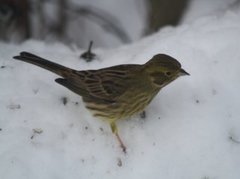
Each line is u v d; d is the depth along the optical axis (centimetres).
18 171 671
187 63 784
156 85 731
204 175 679
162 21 1089
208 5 1159
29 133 714
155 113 739
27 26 1058
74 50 909
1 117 731
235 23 841
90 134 721
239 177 675
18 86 776
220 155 691
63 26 1123
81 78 740
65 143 708
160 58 729
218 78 765
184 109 738
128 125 732
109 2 1252
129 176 682
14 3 1033
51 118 734
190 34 830
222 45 800
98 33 1193
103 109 730
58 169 682
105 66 820
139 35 1191
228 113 727
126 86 729
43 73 797
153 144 705
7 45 888
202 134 709
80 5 1196
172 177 678
